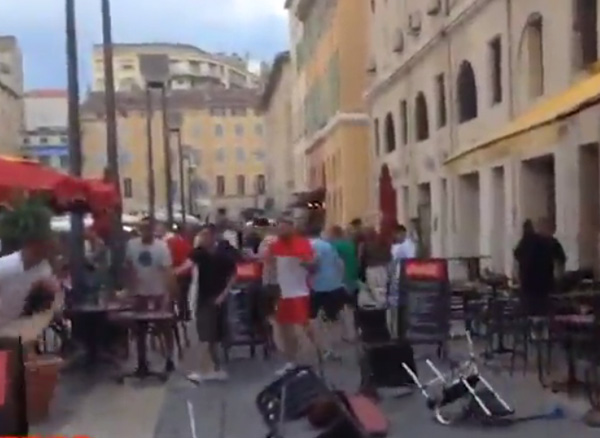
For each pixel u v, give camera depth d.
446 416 9.89
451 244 26.80
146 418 10.57
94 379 13.18
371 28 40.44
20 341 6.49
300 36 67.56
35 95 113.44
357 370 13.19
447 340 13.67
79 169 17.02
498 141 13.69
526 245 13.09
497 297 13.94
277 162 96.44
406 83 32.69
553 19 18.38
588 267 16.56
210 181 124.38
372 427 7.54
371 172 41.41
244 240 33.78
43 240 9.09
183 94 126.25
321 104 53.25
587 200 16.97
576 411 10.21
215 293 13.40
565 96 12.63
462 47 25.17
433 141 28.86
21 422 6.32
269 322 15.01
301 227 15.48
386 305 14.44
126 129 105.19
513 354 12.66
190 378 12.85
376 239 17.34
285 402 7.12
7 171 11.20
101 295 16.17
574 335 10.85
